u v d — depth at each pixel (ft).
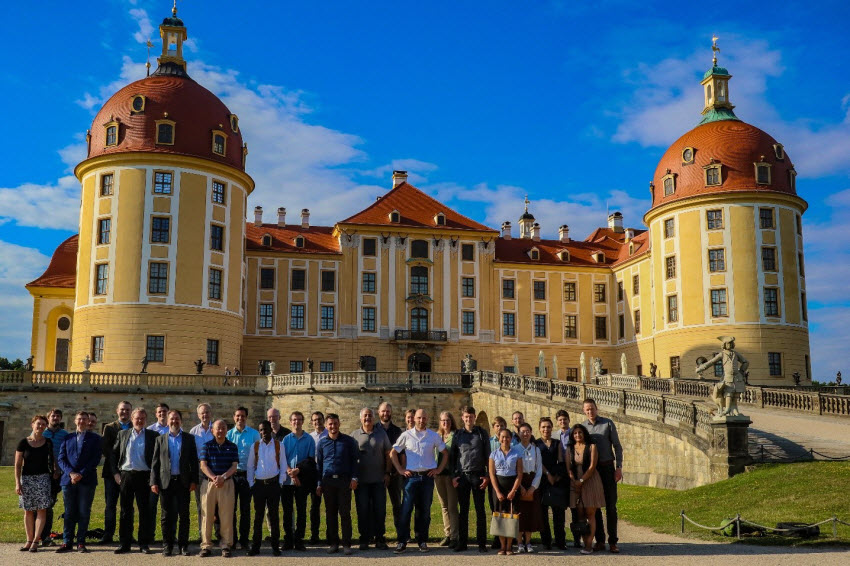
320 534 56.85
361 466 48.55
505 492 45.96
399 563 43.04
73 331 171.53
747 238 180.45
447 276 214.69
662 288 192.34
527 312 222.28
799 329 180.96
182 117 175.94
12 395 148.56
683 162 191.52
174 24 191.31
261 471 47.55
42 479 47.80
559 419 49.06
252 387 163.73
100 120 179.11
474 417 48.49
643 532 56.39
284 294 206.69
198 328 169.89
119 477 48.14
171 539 46.06
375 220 213.05
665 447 92.63
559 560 43.34
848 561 41.96
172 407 156.56
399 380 160.15
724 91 202.28
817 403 105.50
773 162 185.26
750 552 45.68
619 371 223.30
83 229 174.91
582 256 234.38
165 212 170.50
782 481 67.36
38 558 44.75
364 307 208.54
